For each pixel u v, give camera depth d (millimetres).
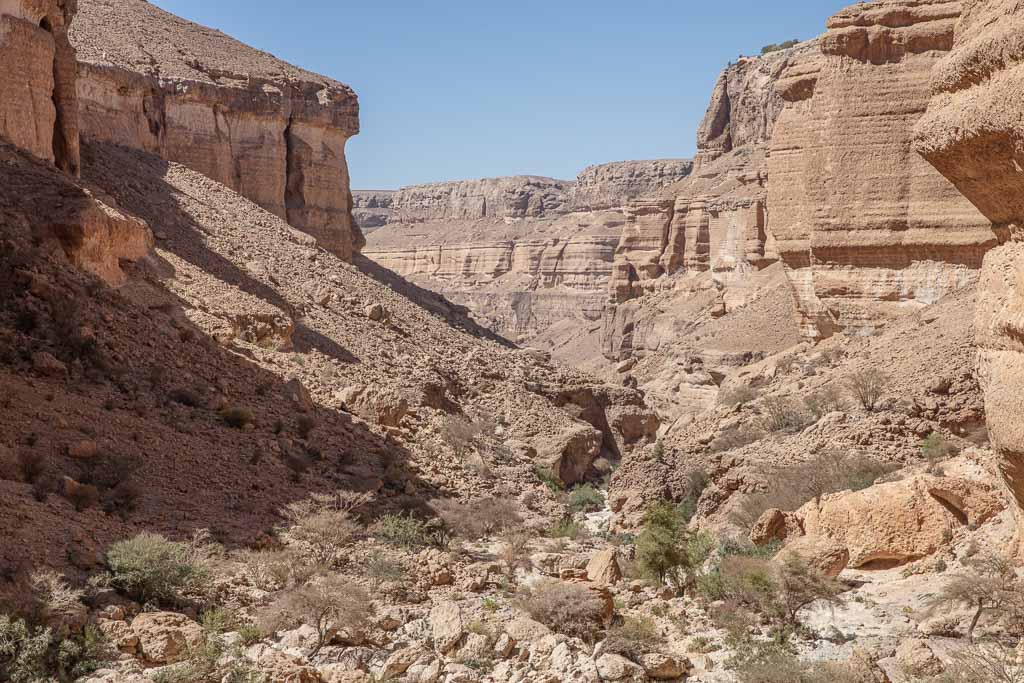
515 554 21516
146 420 22047
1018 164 9695
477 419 38469
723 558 19062
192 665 12578
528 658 14648
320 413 28094
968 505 18438
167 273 32719
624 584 19484
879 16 41375
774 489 24609
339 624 14758
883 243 41312
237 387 26641
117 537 16266
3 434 18703
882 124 41406
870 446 25719
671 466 31078
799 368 41250
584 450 40656
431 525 22500
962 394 26234
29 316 23016
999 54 9594
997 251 11156
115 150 44781
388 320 43906
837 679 12859
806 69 46188
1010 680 11719
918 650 13383
